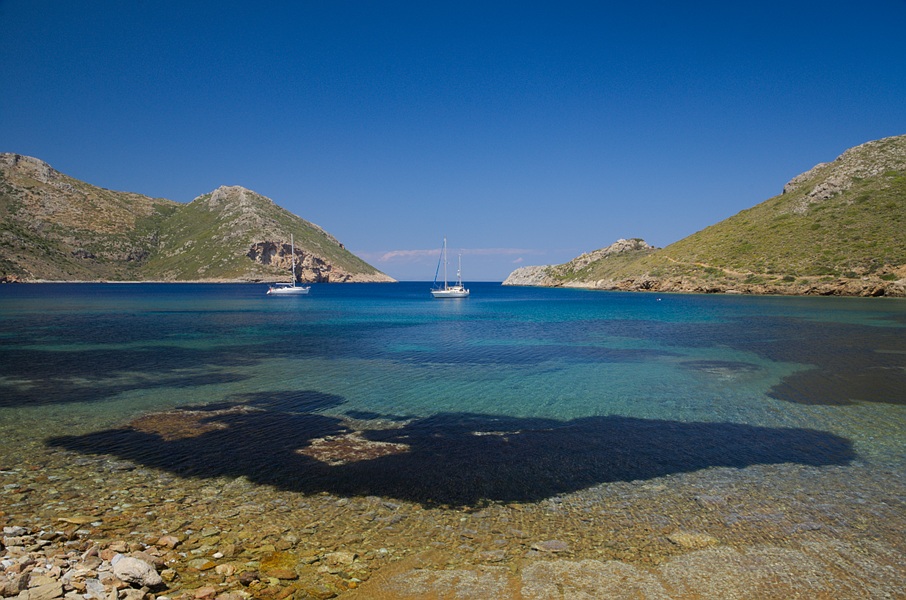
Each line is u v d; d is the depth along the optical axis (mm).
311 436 13688
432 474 10984
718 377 21844
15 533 7910
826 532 8375
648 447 12828
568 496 9883
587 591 6672
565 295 120875
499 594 6582
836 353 28188
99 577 6426
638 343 33156
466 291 111938
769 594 6633
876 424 14805
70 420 15148
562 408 16766
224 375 22328
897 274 76375
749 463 11711
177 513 9000
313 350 30391
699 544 7984
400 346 32188
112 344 32875
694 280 104875
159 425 14680
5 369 23672
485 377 21922
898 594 6648
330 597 6453
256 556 7504
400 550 7773
